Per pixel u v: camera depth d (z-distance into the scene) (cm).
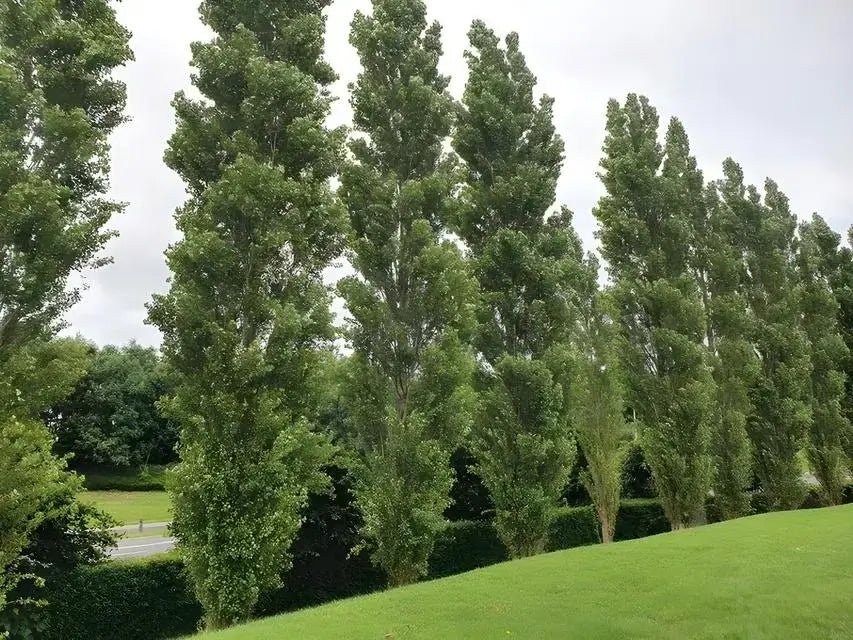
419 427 1580
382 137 1908
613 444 2588
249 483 1244
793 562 1238
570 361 2038
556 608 972
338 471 1897
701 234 3059
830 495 2953
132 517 3794
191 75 1527
